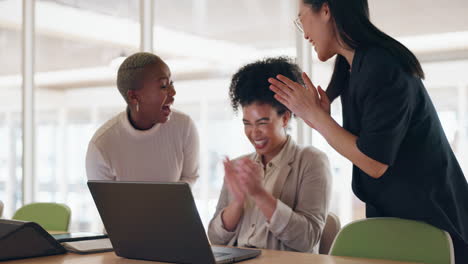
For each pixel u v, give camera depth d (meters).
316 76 3.14
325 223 2.05
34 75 4.61
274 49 3.41
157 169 2.47
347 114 1.77
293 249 1.85
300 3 1.75
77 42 4.64
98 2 4.29
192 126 2.55
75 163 5.17
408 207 1.65
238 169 1.79
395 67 1.56
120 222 1.60
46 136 5.28
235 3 3.63
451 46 2.78
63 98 5.20
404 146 1.63
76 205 5.08
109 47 4.38
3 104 5.55
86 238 1.96
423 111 1.62
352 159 1.58
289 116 1.99
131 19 4.10
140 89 2.27
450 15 2.80
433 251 1.58
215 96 3.79
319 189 1.92
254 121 1.94
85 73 4.86
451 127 2.71
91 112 5.05
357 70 1.65
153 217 1.50
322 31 1.72
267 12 3.47
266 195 1.78
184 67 3.92
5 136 5.64
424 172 1.63
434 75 2.80
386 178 1.67
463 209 1.69
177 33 3.84
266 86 1.91
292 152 1.99
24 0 4.56
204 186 3.77
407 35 2.90
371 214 1.80
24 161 4.52
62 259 1.66
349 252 1.72
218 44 3.68
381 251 1.67
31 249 1.69
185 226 1.44
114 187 1.55
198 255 1.46
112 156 2.38
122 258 1.66
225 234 1.94
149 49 3.82
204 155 3.81
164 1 3.90
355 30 1.64
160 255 1.55
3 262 1.62
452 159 1.70
